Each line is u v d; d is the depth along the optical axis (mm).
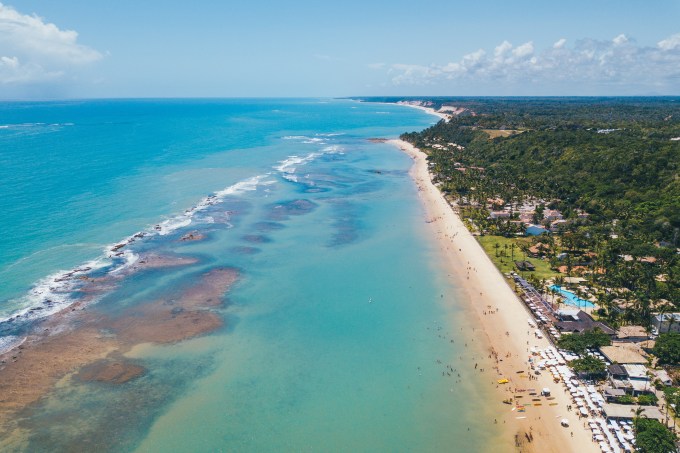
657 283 90750
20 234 111375
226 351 70688
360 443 53938
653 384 61906
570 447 53562
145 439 53375
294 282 94625
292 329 77375
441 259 108250
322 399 61000
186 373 65125
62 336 72062
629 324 77125
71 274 92312
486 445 53938
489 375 66250
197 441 53469
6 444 51656
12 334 71812
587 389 62250
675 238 109375
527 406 60062
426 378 65625
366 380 65062
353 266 103375
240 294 88750
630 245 107625
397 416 58281
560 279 92750
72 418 55938
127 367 65875
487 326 79125
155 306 82625
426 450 53125
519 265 101562
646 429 52562
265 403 59938
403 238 122062
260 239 118000
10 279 88750
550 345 72938
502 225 125062
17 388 60344
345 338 75312
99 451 51469
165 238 114875
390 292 91375
